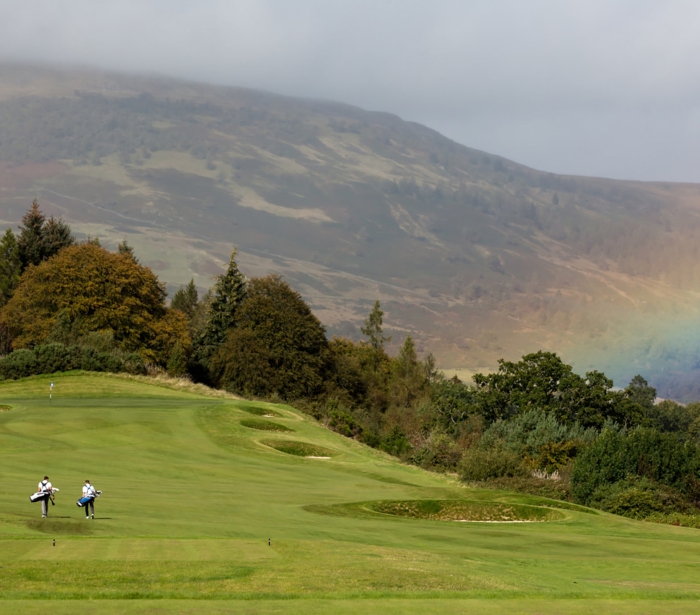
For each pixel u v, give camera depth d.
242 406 66.50
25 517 22.67
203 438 52.94
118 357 82.94
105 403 64.50
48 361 77.44
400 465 54.34
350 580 16.56
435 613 14.29
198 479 37.75
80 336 87.88
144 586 15.38
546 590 16.64
